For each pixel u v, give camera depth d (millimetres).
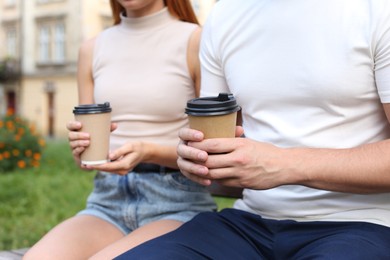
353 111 1489
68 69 22125
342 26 1478
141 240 1742
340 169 1351
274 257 1539
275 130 1570
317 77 1486
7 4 24562
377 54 1436
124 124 2129
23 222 4824
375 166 1336
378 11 1435
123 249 1679
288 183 1378
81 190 6297
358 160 1352
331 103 1489
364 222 1457
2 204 5465
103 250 1688
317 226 1496
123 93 2113
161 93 2082
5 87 24766
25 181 6824
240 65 1644
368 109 1490
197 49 2082
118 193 2035
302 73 1515
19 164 8219
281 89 1555
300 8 1544
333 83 1468
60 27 22594
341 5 1495
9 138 8438
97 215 2020
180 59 2098
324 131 1510
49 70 22812
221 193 2250
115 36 2217
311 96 1506
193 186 2035
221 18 1727
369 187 1359
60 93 22547
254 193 1641
